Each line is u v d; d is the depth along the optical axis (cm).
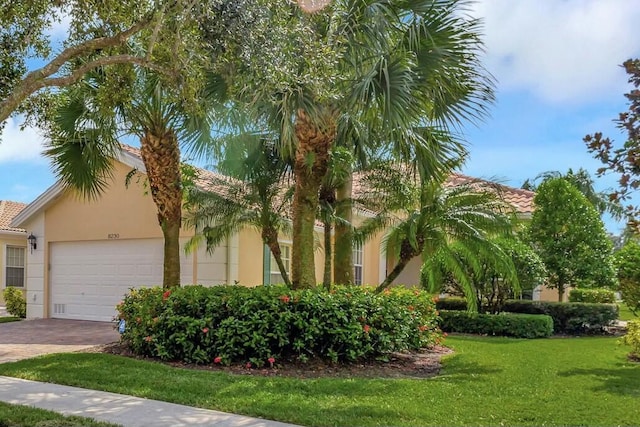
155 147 1030
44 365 823
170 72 698
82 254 1605
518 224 1094
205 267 1349
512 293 1382
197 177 1187
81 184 1120
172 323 880
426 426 531
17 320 1600
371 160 1049
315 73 692
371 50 809
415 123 857
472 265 1227
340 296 902
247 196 1128
